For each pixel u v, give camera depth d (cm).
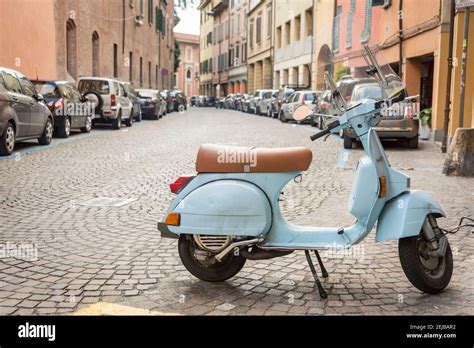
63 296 422
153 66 4775
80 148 1406
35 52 1997
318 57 3167
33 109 1320
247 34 5466
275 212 418
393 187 420
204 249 423
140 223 650
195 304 408
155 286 445
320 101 1686
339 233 418
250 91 5397
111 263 502
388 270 486
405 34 1933
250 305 407
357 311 396
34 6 1980
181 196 417
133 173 1016
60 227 627
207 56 8006
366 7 2330
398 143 1606
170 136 1819
